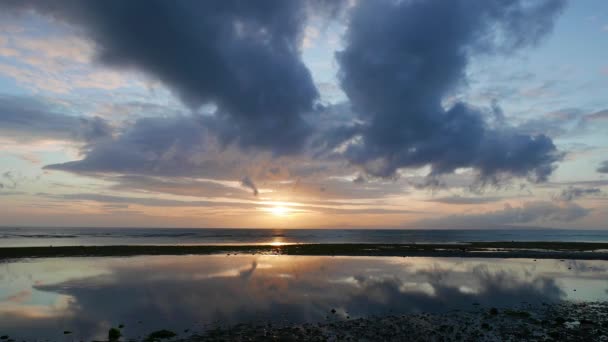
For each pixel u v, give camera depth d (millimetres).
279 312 16625
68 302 18438
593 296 20719
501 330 14109
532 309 17562
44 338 13102
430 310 17281
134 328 14203
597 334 13547
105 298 19328
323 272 29281
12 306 17641
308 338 13008
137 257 40031
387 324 14852
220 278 25891
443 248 52156
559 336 13336
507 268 32344
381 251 47594
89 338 13094
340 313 16578
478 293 21281
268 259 39031
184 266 32469
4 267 31281
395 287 22906
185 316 15867
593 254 44844
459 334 13586
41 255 40094
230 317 15734
